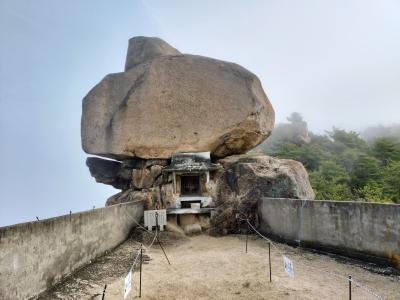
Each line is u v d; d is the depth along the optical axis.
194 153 18.11
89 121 20.27
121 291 8.09
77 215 9.52
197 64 19.66
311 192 18.44
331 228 11.14
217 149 19.53
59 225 8.39
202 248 13.45
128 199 18.33
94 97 20.48
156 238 14.43
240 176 17.23
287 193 16.22
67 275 8.73
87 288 8.19
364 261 9.87
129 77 20.25
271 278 8.73
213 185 17.80
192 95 18.89
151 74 19.34
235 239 14.81
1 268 6.02
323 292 7.60
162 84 19.12
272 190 16.31
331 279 8.55
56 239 8.21
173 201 17.45
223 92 18.92
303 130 66.19
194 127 18.52
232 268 10.03
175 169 17.34
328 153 52.69
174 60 19.80
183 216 17.25
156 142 18.41
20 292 6.59
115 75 20.72
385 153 46.81
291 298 7.30
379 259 9.40
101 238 11.42
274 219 14.30
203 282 8.79
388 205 9.20
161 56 20.41
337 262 10.15
